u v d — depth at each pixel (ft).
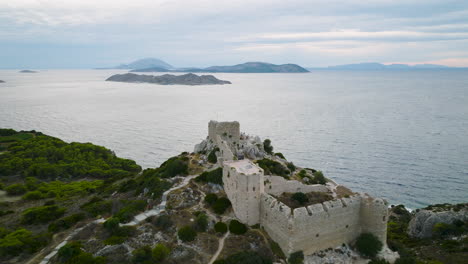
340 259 191.11
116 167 480.23
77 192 356.59
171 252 179.73
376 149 557.33
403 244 243.81
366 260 194.90
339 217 196.54
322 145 586.86
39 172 424.46
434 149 549.13
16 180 408.67
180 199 237.45
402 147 564.71
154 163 520.42
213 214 218.79
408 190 395.96
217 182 250.98
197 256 178.70
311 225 186.80
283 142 609.42
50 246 204.33
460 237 236.02
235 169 216.33
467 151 535.19
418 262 197.47
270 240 198.49
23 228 241.55
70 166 456.04
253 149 322.14
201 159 313.32
